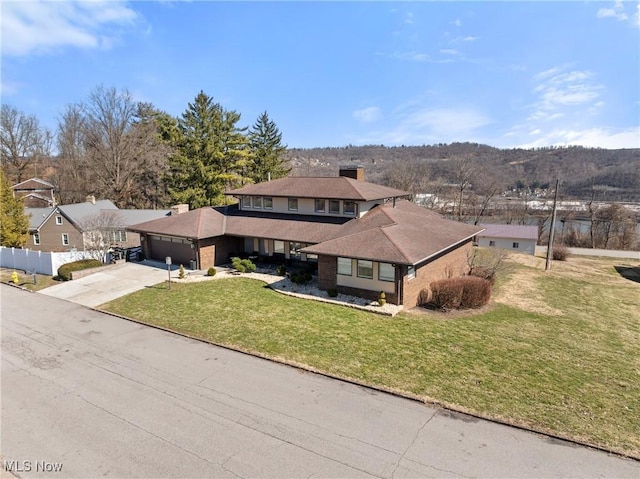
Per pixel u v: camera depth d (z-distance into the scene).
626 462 8.73
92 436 9.97
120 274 26.31
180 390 12.08
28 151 62.31
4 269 30.09
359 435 9.75
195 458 9.05
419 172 68.94
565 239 59.28
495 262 27.86
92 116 52.91
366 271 20.16
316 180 29.69
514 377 12.60
